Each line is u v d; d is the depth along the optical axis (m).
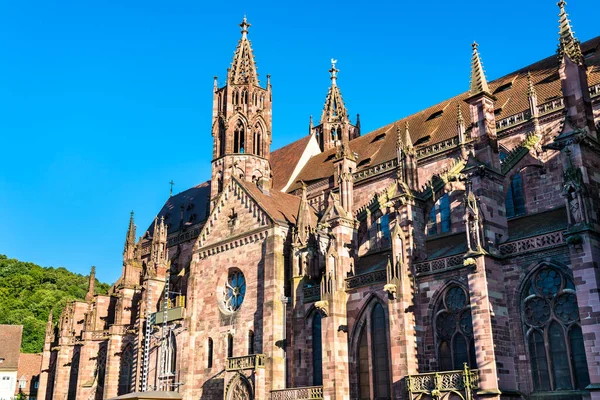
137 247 121.25
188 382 85.00
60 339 120.44
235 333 81.31
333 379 63.59
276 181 111.62
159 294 102.69
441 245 66.94
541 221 60.00
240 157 106.88
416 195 65.19
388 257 63.44
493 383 49.44
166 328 91.38
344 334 65.50
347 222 70.69
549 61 82.38
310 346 71.19
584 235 46.56
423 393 54.31
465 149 78.12
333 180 96.00
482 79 61.72
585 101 52.41
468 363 55.06
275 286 76.94
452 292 57.66
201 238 91.44
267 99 111.38
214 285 86.88
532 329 51.34
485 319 51.06
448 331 57.22
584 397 46.88
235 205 87.56
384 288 59.91
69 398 116.56
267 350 74.75
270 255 78.81
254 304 79.94
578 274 46.41
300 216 77.75
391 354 58.41
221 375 81.81
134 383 99.00
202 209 116.75
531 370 50.75
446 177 66.75
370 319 64.19
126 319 109.56
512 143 74.19
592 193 48.84
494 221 55.72
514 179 69.69
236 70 111.31
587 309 45.41
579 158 49.22
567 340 48.81
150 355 94.25
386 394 61.09
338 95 131.00
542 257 51.59
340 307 66.06
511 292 52.94
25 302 197.00
